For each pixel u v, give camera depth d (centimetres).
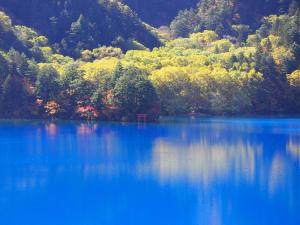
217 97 13588
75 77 11406
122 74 11144
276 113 14712
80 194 4412
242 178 4953
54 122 10731
